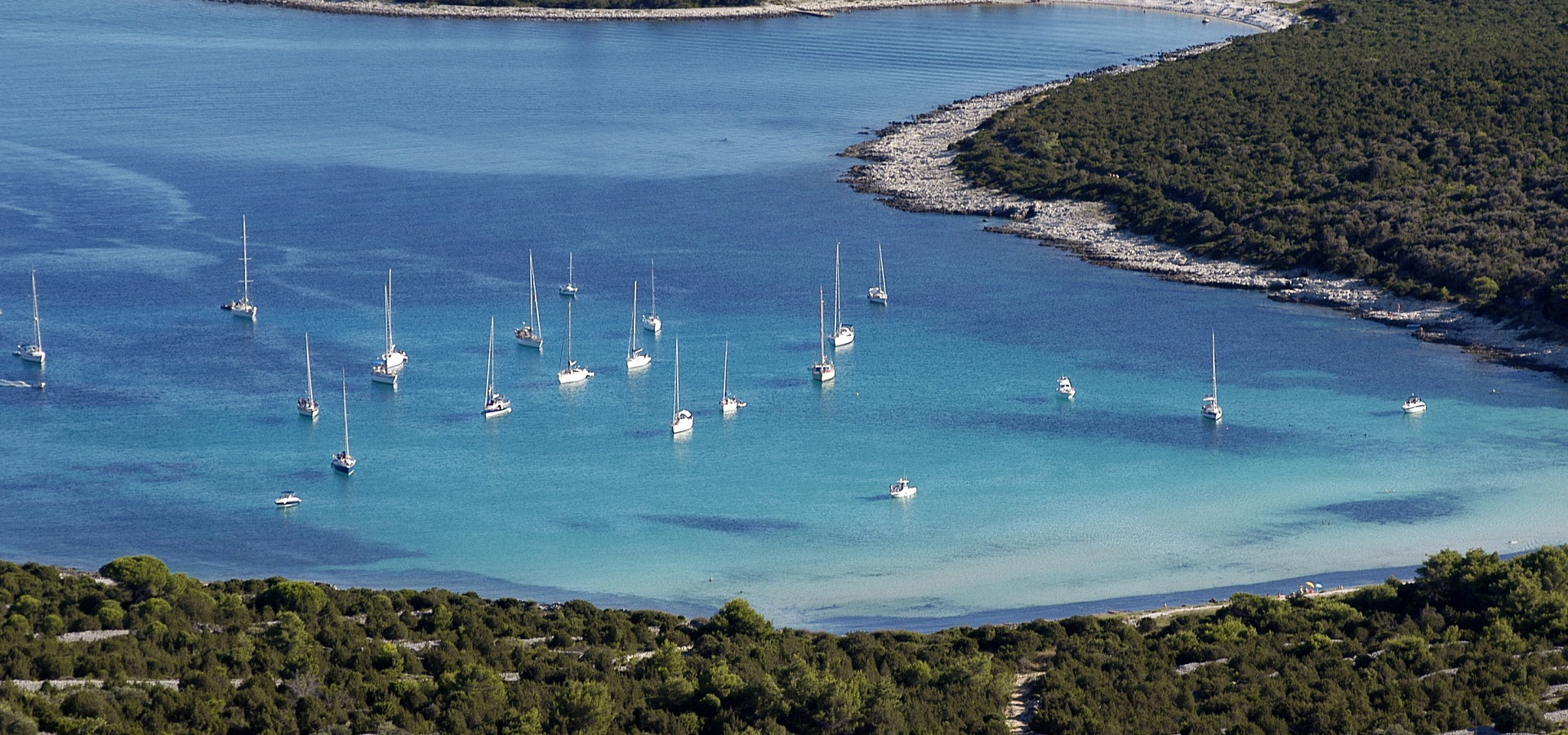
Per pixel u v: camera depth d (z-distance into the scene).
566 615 179.75
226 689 146.25
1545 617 168.62
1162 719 145.75
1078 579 199.88
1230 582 198.50
